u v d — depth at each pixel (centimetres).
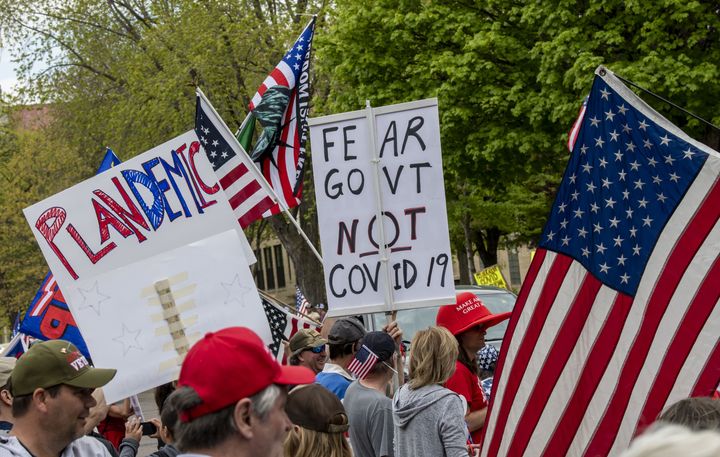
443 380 561
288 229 3219
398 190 662
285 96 998
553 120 2100
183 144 645
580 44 2041
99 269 639
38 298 752
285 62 998
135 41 3300
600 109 546
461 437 550
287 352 820
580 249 551
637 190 537
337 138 670
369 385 614
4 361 516
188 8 3064
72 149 3538
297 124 1000
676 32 2055
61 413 448
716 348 512
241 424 304
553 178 2853
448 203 3123
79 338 745
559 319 555
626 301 536
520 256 6222
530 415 560
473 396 701
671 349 522
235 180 833
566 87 2102
